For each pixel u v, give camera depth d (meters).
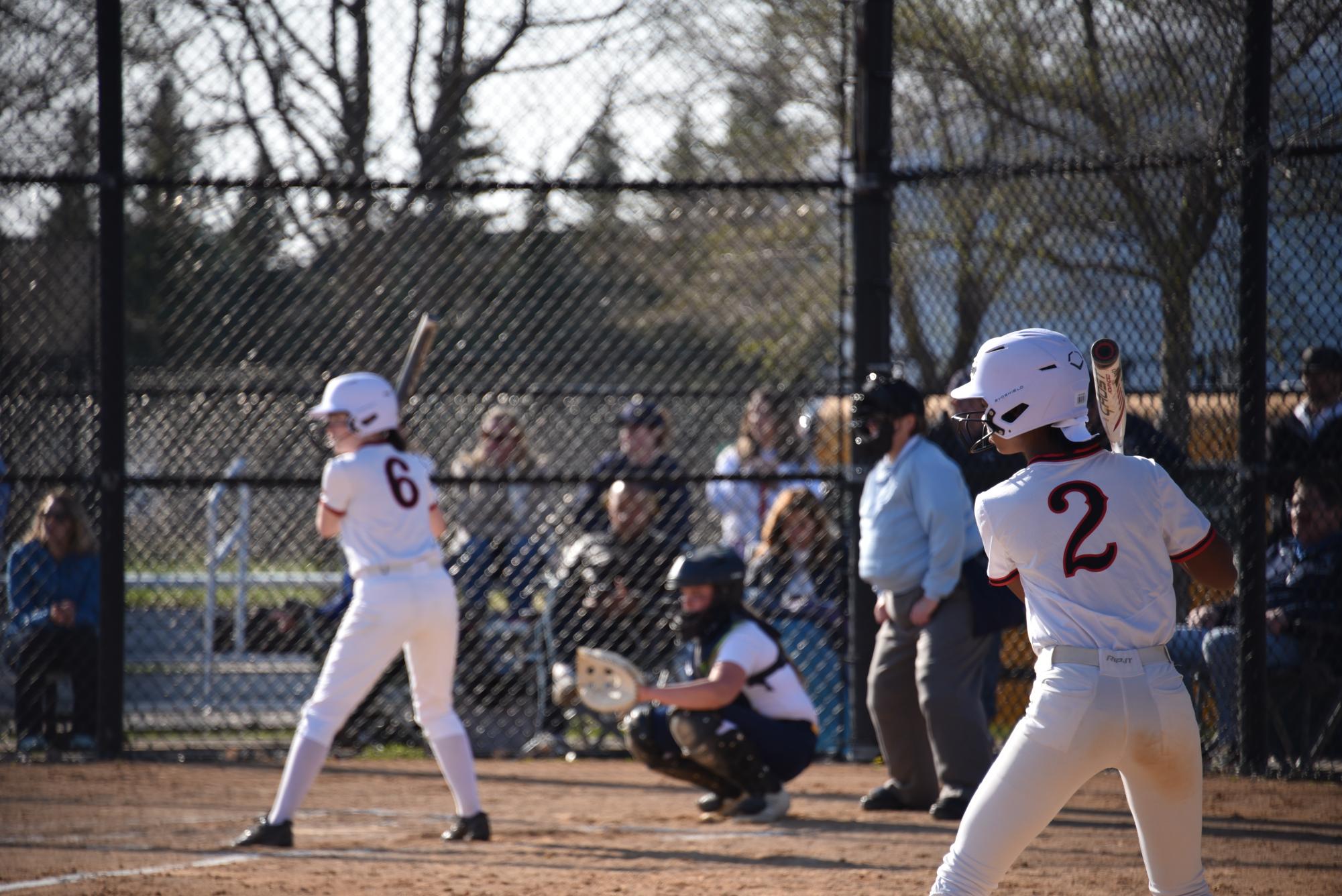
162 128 31.12
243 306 30.30
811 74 36.44
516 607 28.27
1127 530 10.62
